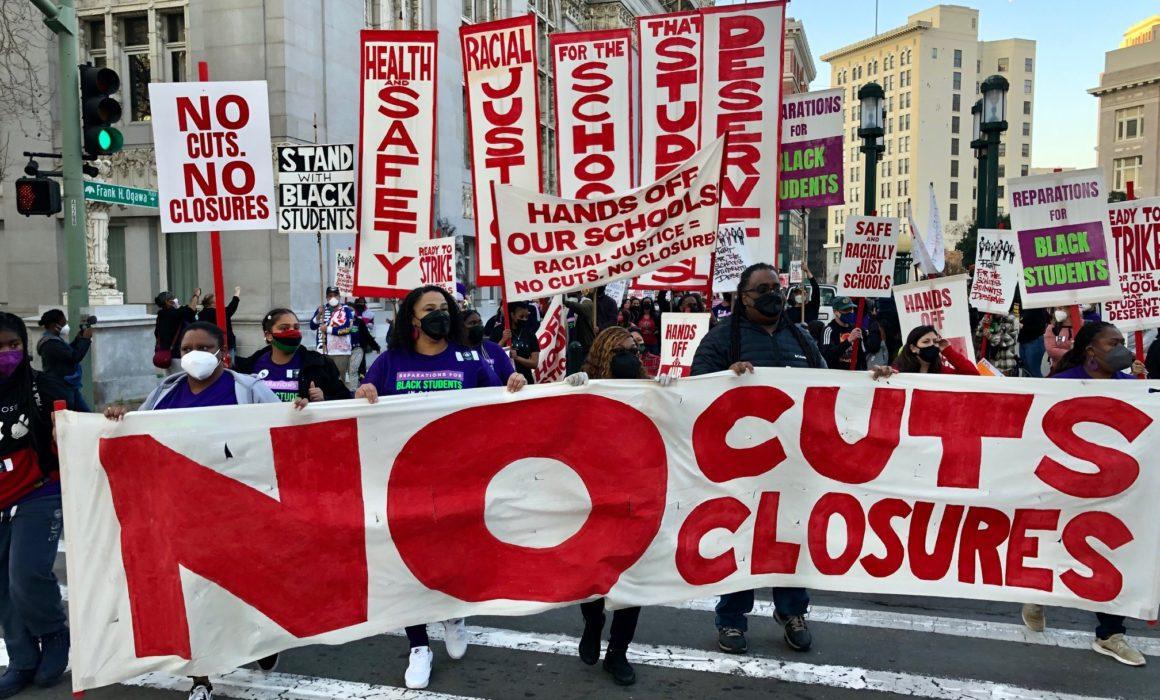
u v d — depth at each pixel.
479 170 7.47
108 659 3.82
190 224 5.75
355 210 8.00
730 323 4.84
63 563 6.23
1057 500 4.49
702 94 7.32
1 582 4.03
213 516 3.95
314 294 18.30
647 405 4.44
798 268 22.81
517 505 4.33
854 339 9.12
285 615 4.03
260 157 5.76
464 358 4.61
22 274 18.27
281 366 5.09
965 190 110.81
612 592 4.24
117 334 13.27
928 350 5.48
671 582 4.40
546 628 4.95
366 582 4.16
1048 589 4.49
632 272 5.34
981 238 9.34
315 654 4.57
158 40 18.28
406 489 4.23
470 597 4.26
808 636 4.55
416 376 4.54
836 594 5.61
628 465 4.41
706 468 4.48
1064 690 4.07
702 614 5.18
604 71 7.42
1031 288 6.01
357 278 7.24
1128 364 4.53
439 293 4.52
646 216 5.31
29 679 4.13
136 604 3.85
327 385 5.07
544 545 4.33
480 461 4.31
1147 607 4.35
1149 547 4.37
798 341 4.91
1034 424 4.51
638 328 14.80
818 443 4.55
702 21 7.25
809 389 4.54
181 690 4.14
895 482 4.56
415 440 4.25
